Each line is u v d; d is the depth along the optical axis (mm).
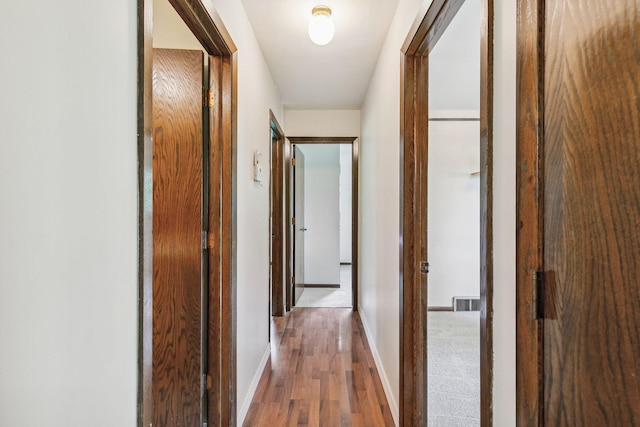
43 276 564
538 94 696
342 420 1915
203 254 1672
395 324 1943
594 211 565
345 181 7371
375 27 2158
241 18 1915
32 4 542
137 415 839
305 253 5293
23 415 529
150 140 884
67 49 615
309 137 4027
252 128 2201
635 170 491
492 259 876
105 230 722
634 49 490
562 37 635
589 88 573
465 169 3928
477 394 2188
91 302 680
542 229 694
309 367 2561
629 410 500
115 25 756
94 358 689
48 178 574
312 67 2785
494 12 871
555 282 657
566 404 625
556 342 652
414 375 1669
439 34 1478
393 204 2027
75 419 636
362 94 3461
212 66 1672
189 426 1634
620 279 517
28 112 536
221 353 1689
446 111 3883
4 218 498
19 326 522
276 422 1901
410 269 1690
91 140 679
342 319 3709
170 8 1801
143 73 854
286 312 3967
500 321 840
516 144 767
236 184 1773
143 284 854
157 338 1637
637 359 489
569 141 621
